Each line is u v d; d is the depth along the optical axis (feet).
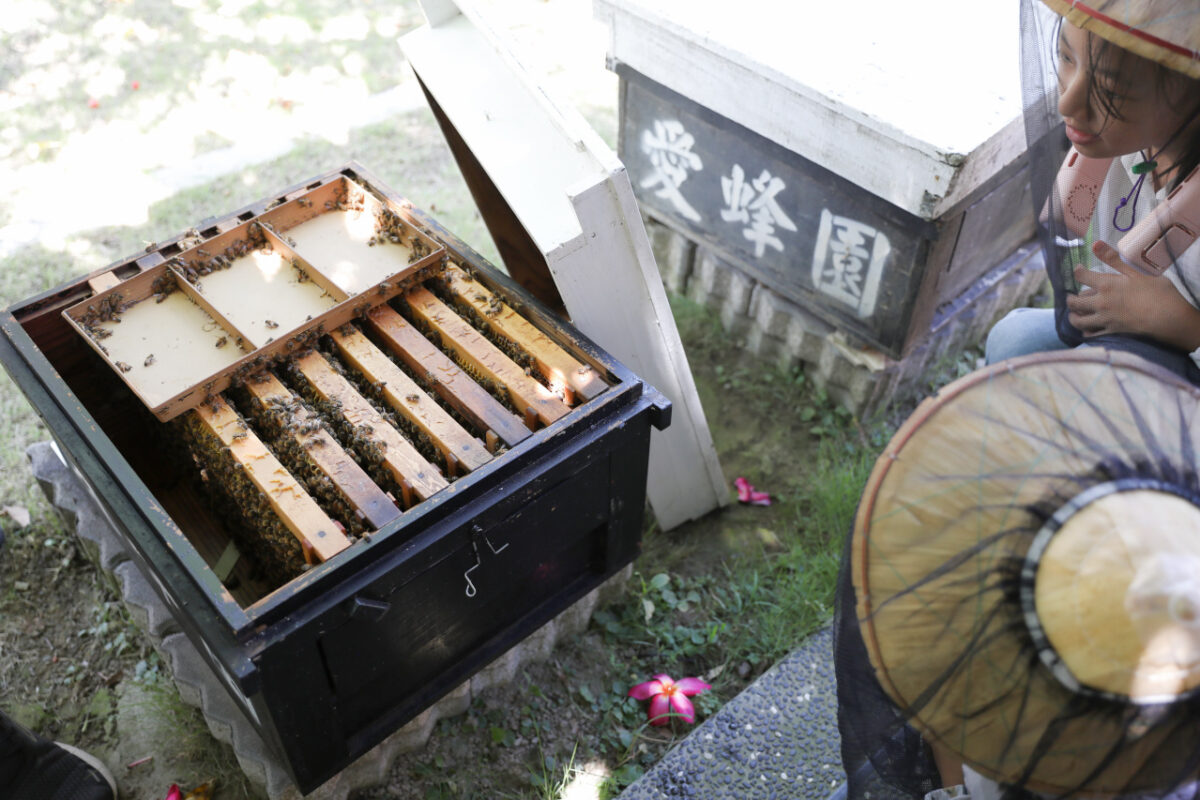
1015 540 2.79
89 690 7.23
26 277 10.28
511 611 6.49
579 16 14.66
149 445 7.13
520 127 6.26
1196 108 3.79
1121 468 2.77
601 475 5.95
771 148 7.76
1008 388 3.06
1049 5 3.70
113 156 11.93
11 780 5.86
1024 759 2.95
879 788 4.21
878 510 3.11
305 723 5.35
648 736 6.99
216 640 4.59
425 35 7.00
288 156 12.01
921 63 7.20
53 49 13.76
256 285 6.47
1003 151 6.77
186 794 6.56
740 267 9.18
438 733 6.89
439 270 6.40
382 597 5.05
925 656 3.01
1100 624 2.58
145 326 6.27
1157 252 4.32
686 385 7.22
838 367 8.91
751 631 7.64
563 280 5.92
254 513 5.63
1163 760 2.76
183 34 14.21
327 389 5.78
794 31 7.54
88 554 7.70
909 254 7.37
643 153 9.17
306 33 14.35
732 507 8.61
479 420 5.54
